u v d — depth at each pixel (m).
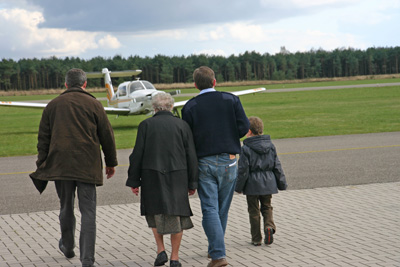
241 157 6.67
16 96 123.56
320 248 6.37
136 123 34.19
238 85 145.75
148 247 6.72
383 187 10.45
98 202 9.73
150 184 5.61
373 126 24.77
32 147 20.95
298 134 22.28
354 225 7.48
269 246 6.57
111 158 6.15
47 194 10.71
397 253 6.06
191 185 5.70
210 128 5.79
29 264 6.04
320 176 11.95
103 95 100.88
